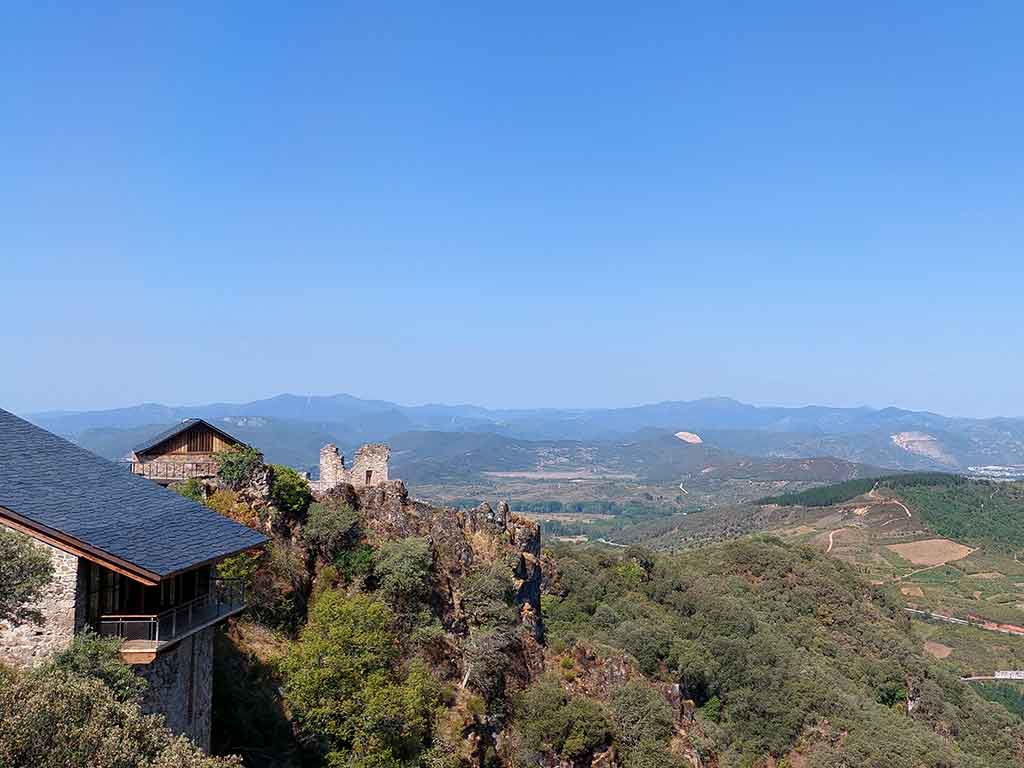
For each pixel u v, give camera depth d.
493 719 37.50
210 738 23.92
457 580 42.00
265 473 38.09
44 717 14.12
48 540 18.36
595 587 78.06
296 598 34.56
